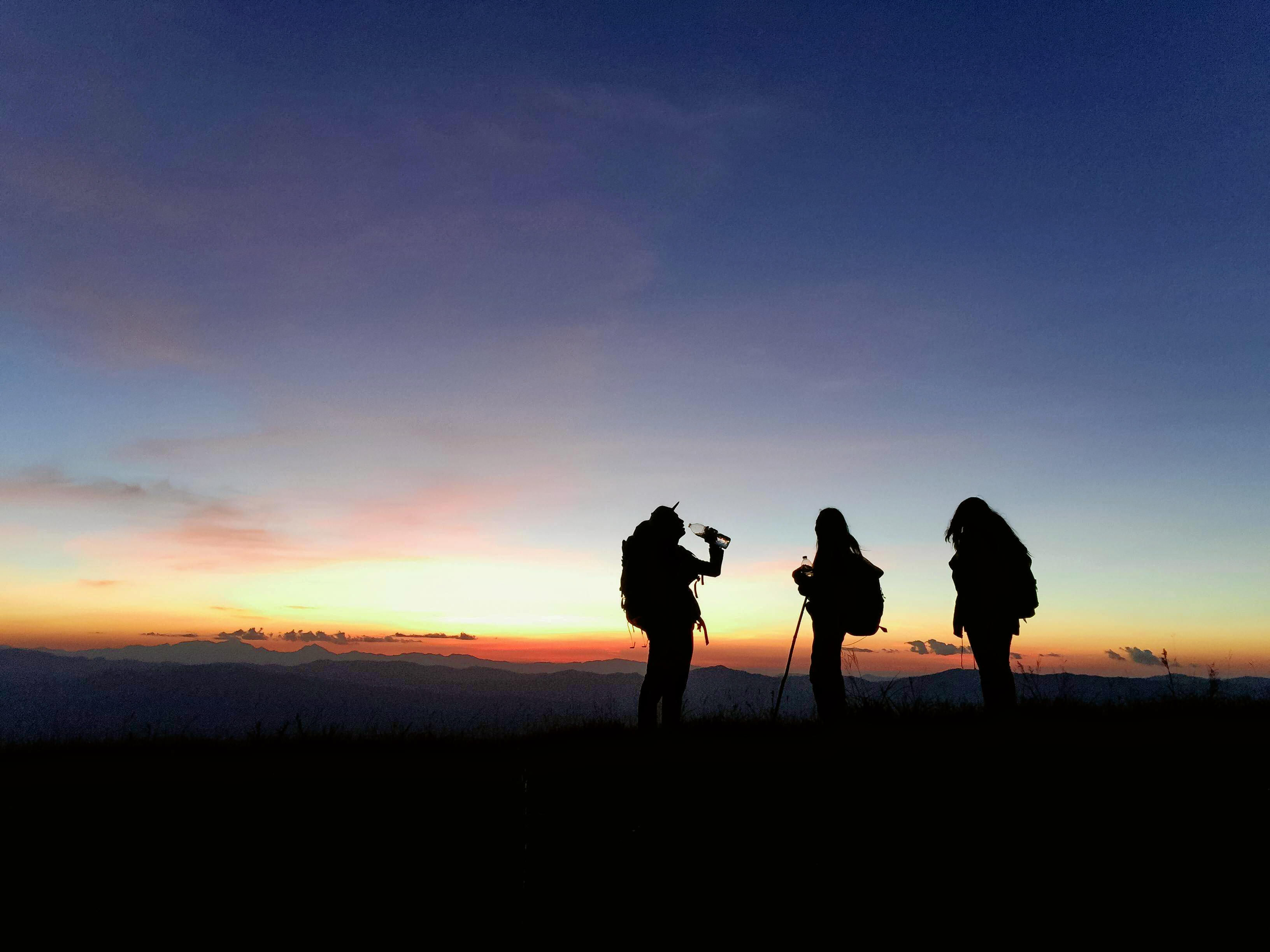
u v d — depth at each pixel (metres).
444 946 2.96
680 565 7.70
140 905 3.38
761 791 4.93
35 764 6.11
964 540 7.66
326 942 3.02
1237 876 3.38
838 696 7.50
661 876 3.66
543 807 4.77
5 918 3.26
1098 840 3.88
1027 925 3.07
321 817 4.61
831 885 3.54
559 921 3.21
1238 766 4.96
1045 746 5.49
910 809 4.48
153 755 6.49
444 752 6.55
